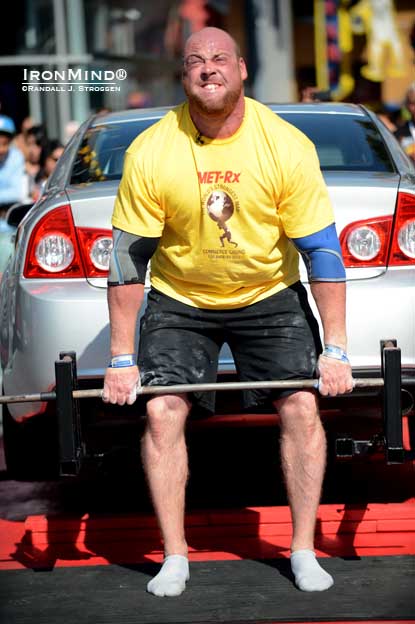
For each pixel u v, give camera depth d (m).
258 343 5.92
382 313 6.40
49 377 6.54
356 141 7.50
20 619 5.51
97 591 5.86
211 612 5.51
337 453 6.23
